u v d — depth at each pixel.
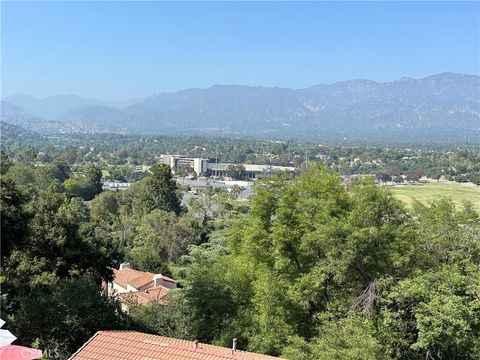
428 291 17.58
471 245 20.91
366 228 18.91
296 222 21.86
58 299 21.03
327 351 16.33
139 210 79.19
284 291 20.94
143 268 53.59
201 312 23.66
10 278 24.44
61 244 27.00
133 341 16.17
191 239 60.88
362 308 18.81
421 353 18.28
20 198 22.84
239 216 36.22
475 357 17.30
